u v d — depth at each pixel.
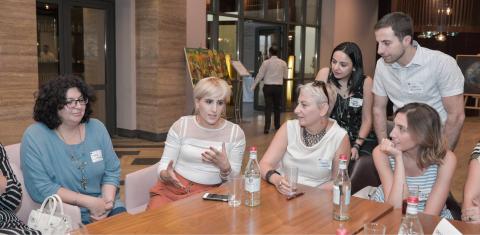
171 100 6.88
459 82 2.63
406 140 2.05
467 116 11.66
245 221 1.74
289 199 2.03
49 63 6.11
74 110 2.29
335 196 1.80
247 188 1.95
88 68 6.64
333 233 1.64
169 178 2.46
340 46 3.04
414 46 2.61
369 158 2.62
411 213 1.50
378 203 2.00
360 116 3.11
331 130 2.47
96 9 6.62
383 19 2.48
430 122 2.04
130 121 6.95
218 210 1.87
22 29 4.84
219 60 7.75
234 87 8.76
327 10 11.18
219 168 2.45
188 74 7.14
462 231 1.65
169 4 6.62
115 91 7.06
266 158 2.49
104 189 2.49
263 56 10.81
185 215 1.80
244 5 9.12
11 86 4.80
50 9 6.02
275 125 8.09
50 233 1.70
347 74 3.04
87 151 2.42
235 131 2.63
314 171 2.47
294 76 10.88
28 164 2.27
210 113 2.49
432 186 2.16
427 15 12.47
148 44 6.63
